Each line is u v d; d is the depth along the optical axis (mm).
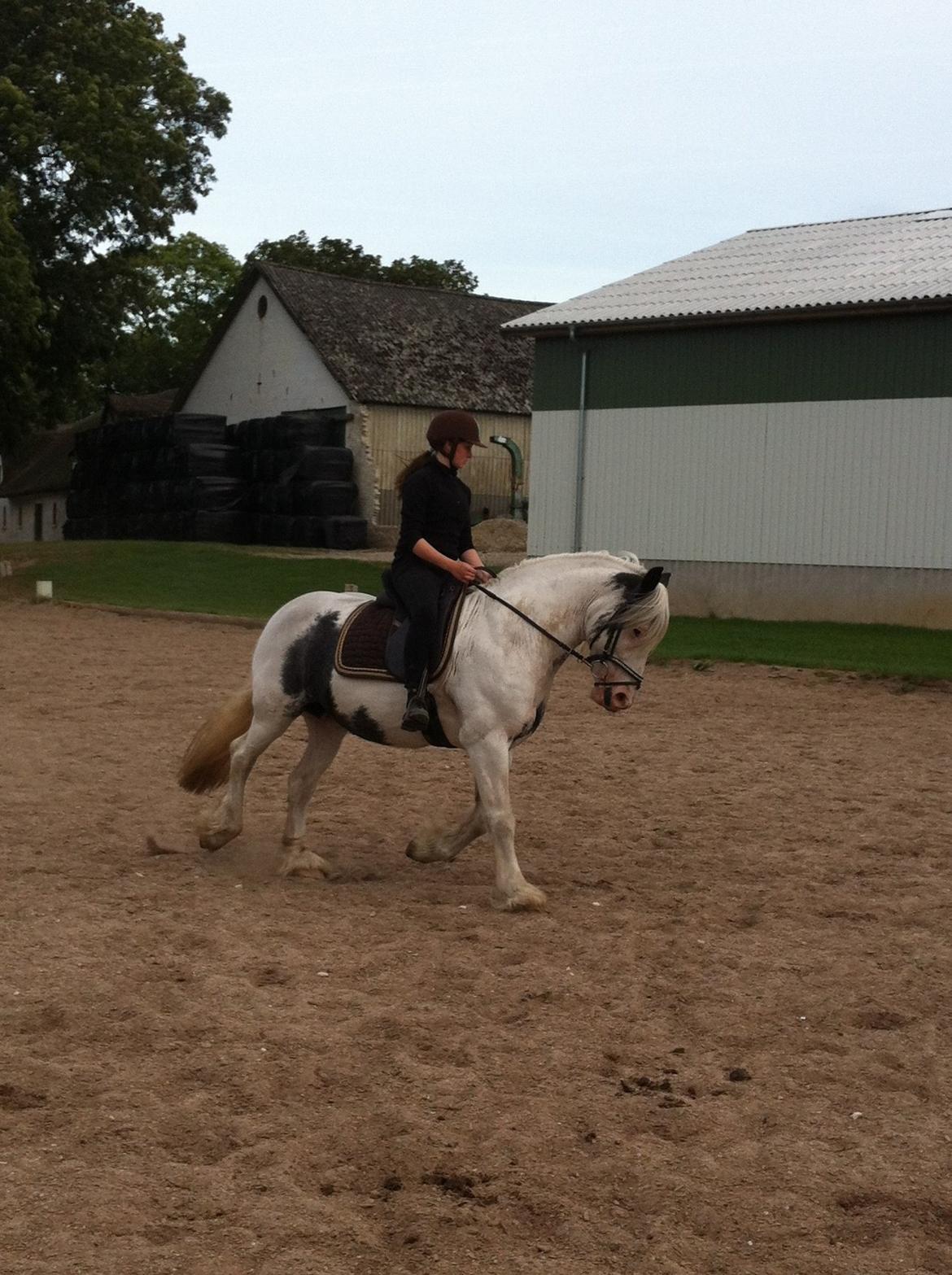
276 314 46750
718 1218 4227
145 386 80750
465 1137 4719
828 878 8758
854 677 19125
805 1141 4793
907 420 26031
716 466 28562
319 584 31719
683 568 29141
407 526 7824
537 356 31078
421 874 8703
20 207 38406
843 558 26953
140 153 40594
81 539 50125
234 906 7703
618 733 14680
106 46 41344
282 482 42156
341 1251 3938
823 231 35312
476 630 7730
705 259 34656
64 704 15781
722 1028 5934
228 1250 3920
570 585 7797
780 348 27562
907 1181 4492
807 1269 3965
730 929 7547
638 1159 4578
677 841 9781
